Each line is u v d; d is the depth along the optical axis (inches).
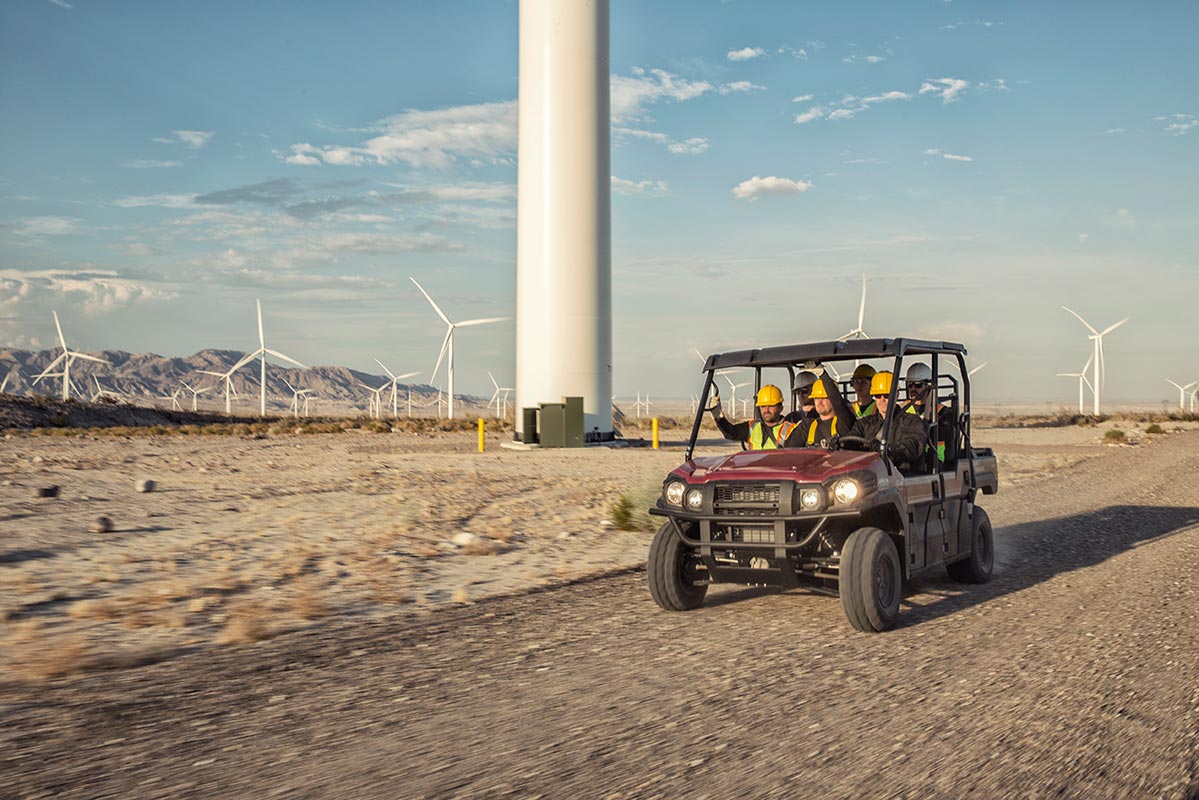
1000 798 172.9
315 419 3828.7
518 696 241.8
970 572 410.6
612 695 242.2
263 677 262.1
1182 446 1594.5
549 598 385.1
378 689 249.1
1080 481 965.8
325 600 377.4
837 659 280.1
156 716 225.8
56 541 537.3
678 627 327.3
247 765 191.6
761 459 341.4
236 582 404.8
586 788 178.1
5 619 336.8
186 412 3607.3
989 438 2082.9
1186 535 572.4
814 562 330.6
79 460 1290.6
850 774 184.9
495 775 185.2
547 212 1635.1
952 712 226.1
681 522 340.8
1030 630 319.6
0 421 2583.7
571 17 1616.6
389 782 181.8
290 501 775.7
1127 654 284.5
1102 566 461.4
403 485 932.0
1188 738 205.9
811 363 385.7
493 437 2223.2
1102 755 195.3
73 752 200.4
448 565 470.6
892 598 323.6
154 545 525.3
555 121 1622.8
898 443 356.2
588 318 1647.4
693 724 217.3
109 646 298.4
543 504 766.5
